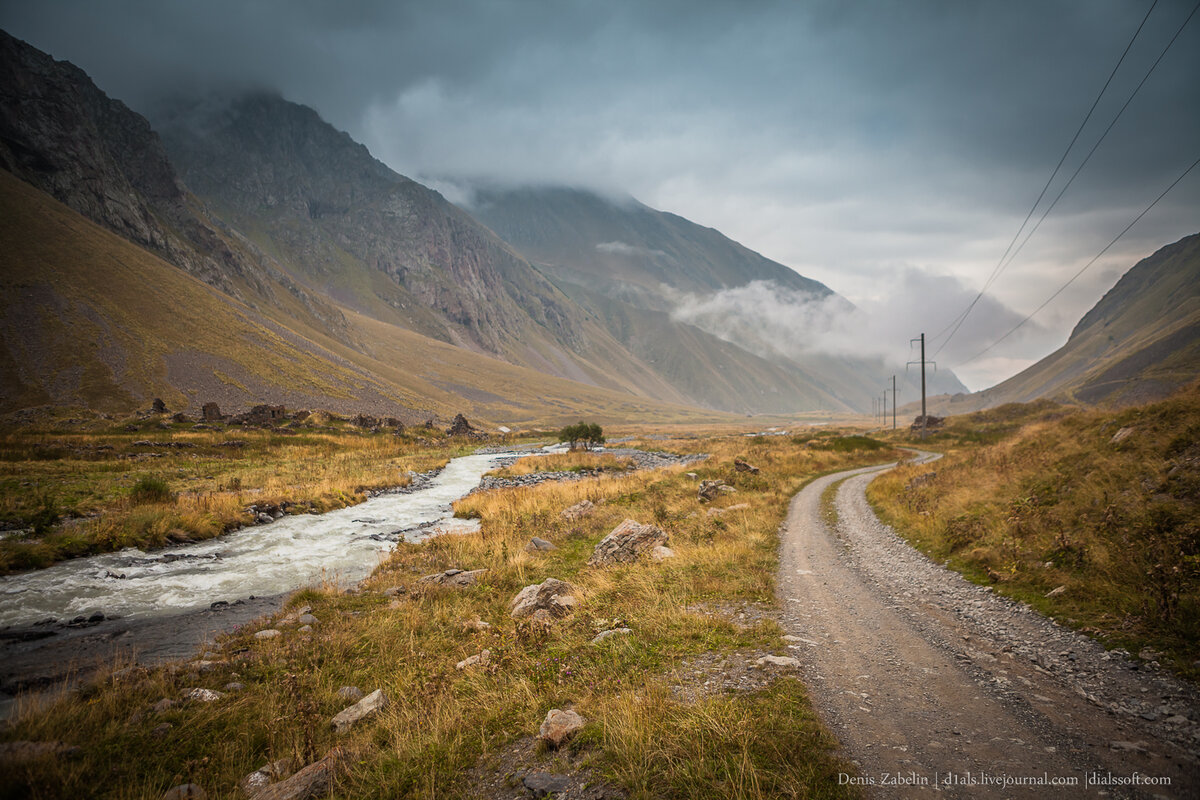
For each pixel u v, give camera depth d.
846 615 9.67
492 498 28.14
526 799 4.87
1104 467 14.12
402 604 12.47
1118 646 7.23
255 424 56.72
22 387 86.88
